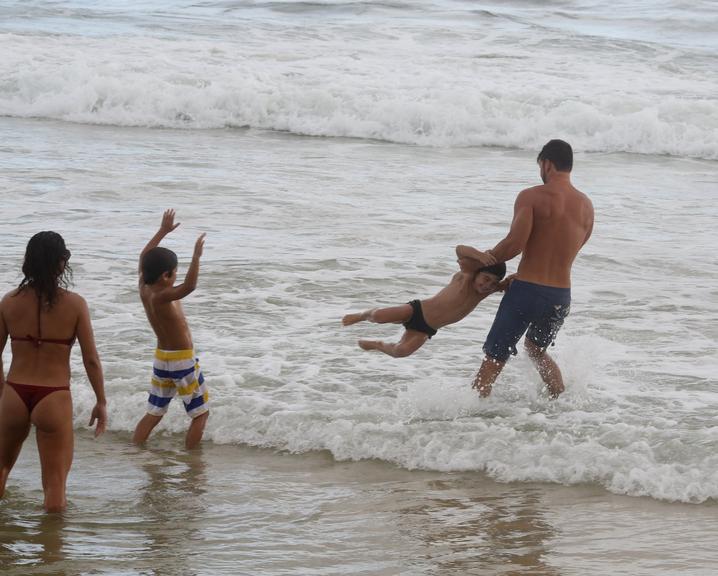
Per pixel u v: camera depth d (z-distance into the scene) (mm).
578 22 106438
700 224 43875
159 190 47656
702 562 16078
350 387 24531
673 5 114062
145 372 25203
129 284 32781
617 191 51500
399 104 68062
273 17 104750
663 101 69750
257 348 27359
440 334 28953
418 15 105812
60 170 51656
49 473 17922
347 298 31984
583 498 18953
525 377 25109
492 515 18156
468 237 40062
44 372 17484
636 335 28828
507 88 72938
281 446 21781
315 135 68750
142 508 18484
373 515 18188
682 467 19672
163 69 76875
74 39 87500
